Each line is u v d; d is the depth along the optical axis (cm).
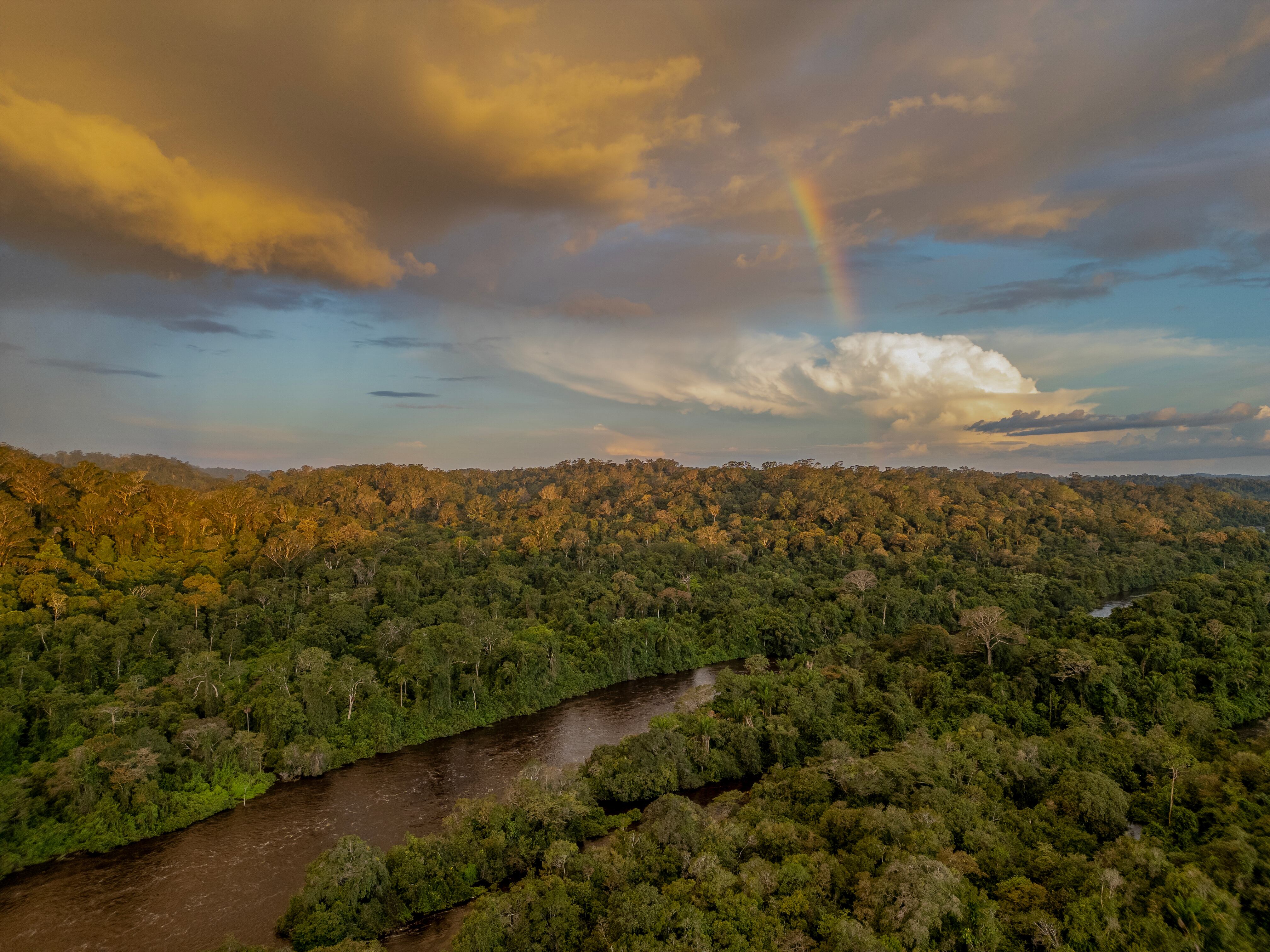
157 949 4900
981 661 8838
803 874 4566
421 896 5231
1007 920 4091
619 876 4825
